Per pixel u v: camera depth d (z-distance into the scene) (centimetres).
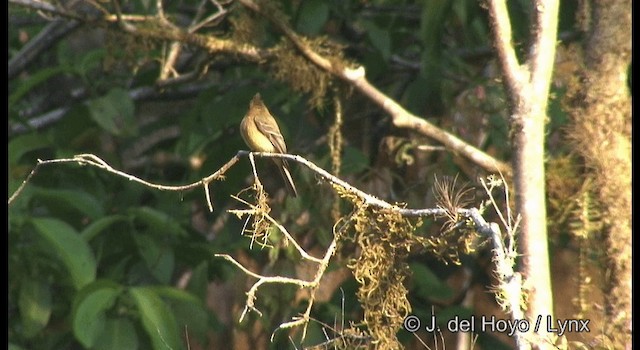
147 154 1535
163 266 1299
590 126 1030
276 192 1422
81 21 1232
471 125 1353
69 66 1402
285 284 1299
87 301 1127
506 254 717
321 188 1323
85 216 1378
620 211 1013
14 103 1378
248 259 1502
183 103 1742
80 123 1395
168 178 1556
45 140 1353
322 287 1409
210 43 1215
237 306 1459
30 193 1277
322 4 1275
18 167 1325
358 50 1434
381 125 1479
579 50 1096
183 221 1421
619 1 1030
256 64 1267
